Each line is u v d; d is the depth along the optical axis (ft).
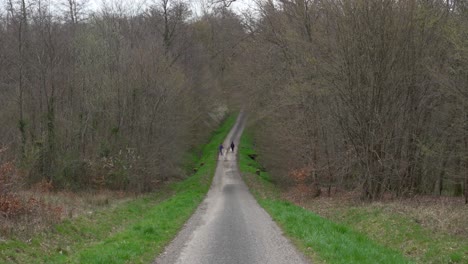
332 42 79.15
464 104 61.93
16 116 105.19
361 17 72.54
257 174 156.56
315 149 97.50
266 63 114.93
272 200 91.40
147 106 117.91
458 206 64.28
